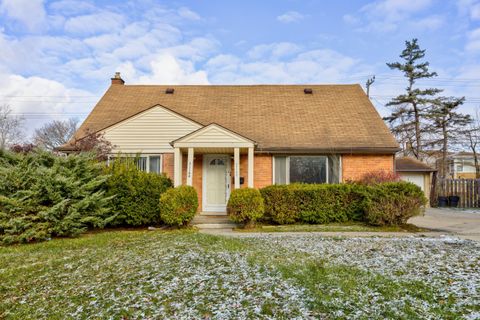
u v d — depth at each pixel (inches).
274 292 154.2
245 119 527.2
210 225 396.8
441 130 1052.5
